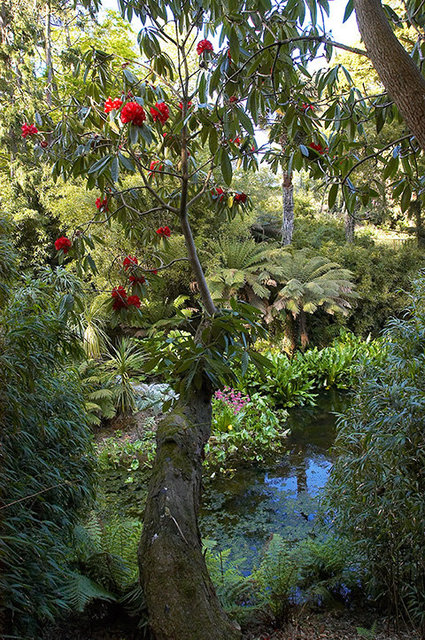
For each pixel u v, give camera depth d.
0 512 1.40
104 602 1.79
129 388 4.93
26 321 1.72
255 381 5.79
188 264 6.79
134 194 2.03
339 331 7.83
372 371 2.30
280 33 1.24
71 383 2.23
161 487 1.37
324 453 4.21
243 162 1.92
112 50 7.54
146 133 1.42
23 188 6.65
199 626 1.10
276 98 1.38
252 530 2.93
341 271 7.45
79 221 5.95
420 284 2.52
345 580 2.16
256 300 7.21
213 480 3.74
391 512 1.76
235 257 7.30
